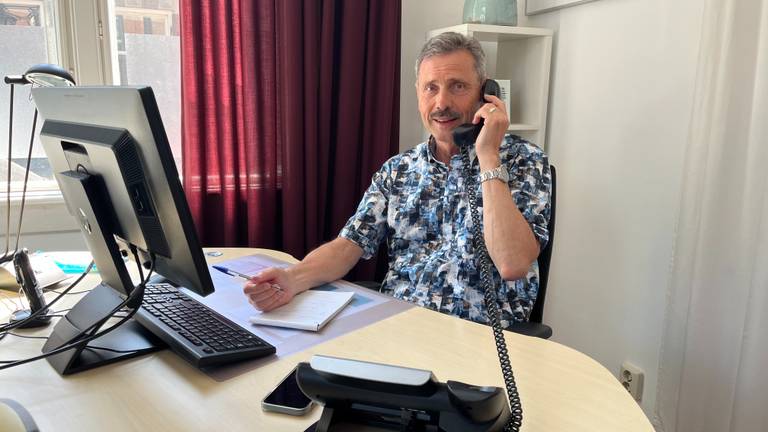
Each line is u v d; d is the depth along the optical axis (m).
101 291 1.02
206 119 1.99
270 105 2.06
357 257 1.48
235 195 2.08
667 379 1.57
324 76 2.09
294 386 0.80
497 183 1.26
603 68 1.84
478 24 1.91
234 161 2.06
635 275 1.76
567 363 0.90
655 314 1.70
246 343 0.91
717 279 1.40
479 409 0.58
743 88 1.32
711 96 1.38
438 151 1.51
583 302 1.99
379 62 2.17
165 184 0.74
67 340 0.90
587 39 1.90
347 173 2.19
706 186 1.40
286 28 1.98
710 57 1.37
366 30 2.14
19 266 1.04
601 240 1.89
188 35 1.88
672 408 1.56
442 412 0.62
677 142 1.59
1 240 1.86
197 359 0.85
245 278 1.34
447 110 1.41
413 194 1.49
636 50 1.71
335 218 2.22
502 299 1.34
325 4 2.03
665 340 1.57
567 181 2.03
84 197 0.87
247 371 0.87
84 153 0.85
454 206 1.43
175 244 0.79
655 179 1.67
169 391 0.81
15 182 1.98
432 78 1.42
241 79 2.01
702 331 1.45
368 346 0.96
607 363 1.90
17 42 1.89
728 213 1.36
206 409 0.76
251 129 2.04
